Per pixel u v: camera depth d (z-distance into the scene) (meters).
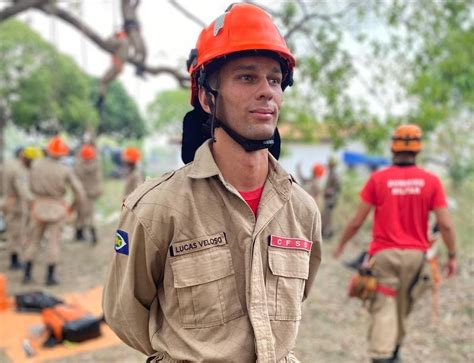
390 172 3.63
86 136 9.38
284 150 9.37
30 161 7.35
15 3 7.12
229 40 1.40
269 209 1.51
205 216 1.46
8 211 7.34
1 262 7.71
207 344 1.41
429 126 7.56
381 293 3.61
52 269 6.57
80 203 6.82
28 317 5.30
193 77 1.57
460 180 14.09
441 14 7.69
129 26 7.61
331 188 9.90
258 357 1.39
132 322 1.58
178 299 1.44
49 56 21.67
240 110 1.42
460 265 7.12
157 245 1.45
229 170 1.51
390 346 3.45
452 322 5.03
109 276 1.61
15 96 21.73
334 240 9.63
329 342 4.67
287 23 7.73
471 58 7.75
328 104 7.95
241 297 1.45
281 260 1.51
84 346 4.55
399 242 3.57
